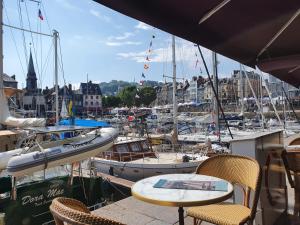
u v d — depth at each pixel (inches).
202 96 2517.2
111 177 445.1
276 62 144.9
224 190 84.7
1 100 406.6
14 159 288.4
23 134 369.1
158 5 83.1
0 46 402.0
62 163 320.2
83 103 3929.6
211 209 103.7
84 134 378.9
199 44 110.8
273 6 93.4
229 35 114.1
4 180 321.4
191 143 744.3
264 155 127.3
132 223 146.6
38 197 265.9
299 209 136.8
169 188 86.9
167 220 148.9
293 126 828.0
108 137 377.4
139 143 568.4
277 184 142.1
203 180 95.0
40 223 264.1
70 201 67.4
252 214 96.5
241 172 109.7
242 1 89.3
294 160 134.2
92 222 54.0
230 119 1211.2
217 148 586.2
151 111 1715.1
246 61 142.6
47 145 334.6
